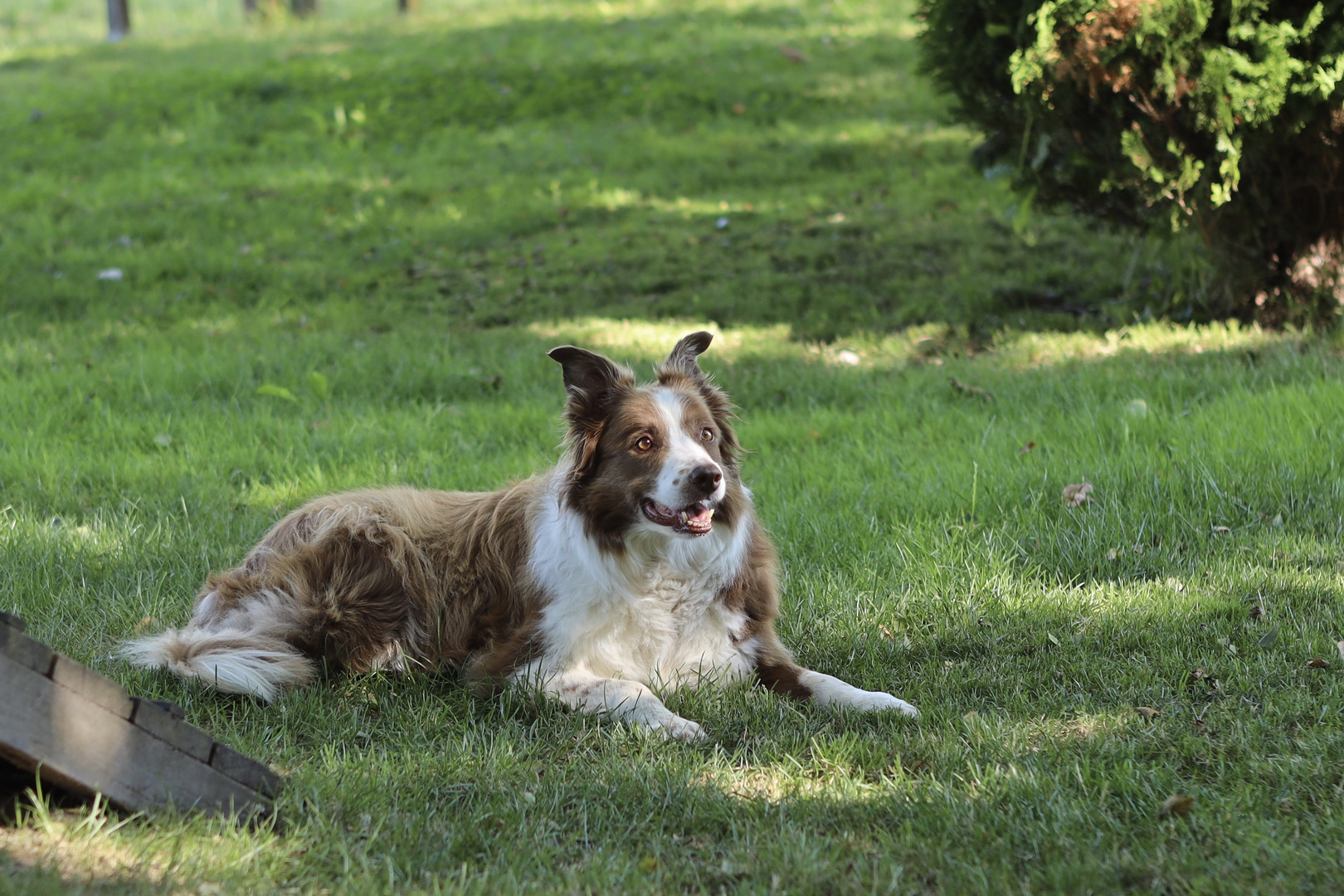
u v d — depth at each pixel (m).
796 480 6.41
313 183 14.61
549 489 4.27
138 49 25.03
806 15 22.45
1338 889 2.68
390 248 12.36
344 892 2.70
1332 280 8.03
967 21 8.44
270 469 6.83
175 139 16.75
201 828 2.87
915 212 12.34
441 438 7.32
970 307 9.76
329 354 9.27
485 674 4.12
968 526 5.46
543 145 15.72
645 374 8.30
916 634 4.60
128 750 2.84
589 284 11.09
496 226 12.87
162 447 7.20
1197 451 5.92
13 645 2.61
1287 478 5.54
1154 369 7.69
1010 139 9.41
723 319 10.06
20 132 17.14
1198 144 7.51
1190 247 8.64
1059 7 7.14
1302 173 7.53
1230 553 4.99
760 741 3.68
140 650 4.08
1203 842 2.95
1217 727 3.62
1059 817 3.04
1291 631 4.23
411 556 4.34
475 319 10.38
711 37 20.88
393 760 3.51
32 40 30.14
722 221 12.48
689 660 4.22
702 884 2.82
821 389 8.17
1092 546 5.18
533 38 21.39
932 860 2.89
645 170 14.62
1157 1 6.84
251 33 26.52
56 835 2.73
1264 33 6.86
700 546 4.12
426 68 19.42
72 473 6.54
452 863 2.93
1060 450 6.36
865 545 5.40
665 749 3.59
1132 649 4.29
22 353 9.11
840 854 2.94
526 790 3.32
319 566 4.22
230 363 8.84
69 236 12.75
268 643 4.06
